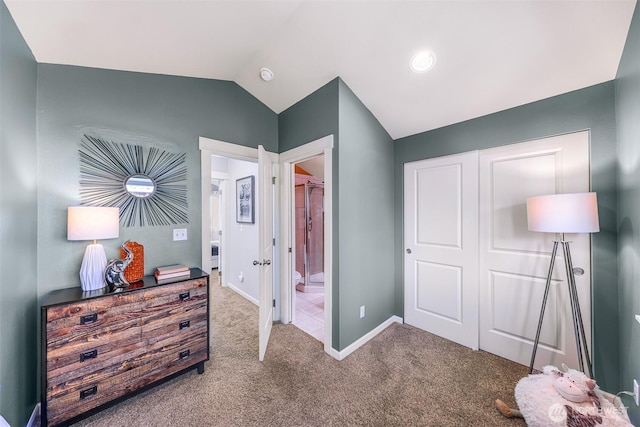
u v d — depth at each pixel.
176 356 1.82
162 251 2.09
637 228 1.34
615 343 1.65
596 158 1.73
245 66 2.24
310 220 4.25
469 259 2.35
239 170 3.79
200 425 1.48
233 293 3.87
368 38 1.78
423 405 1.64
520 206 2.08
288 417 1.54
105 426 1.47
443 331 2.52
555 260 1.92
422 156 2.66
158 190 2.08
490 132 2.22
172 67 2.04
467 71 1.89
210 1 1.41
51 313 1.37
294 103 2.63
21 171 1.39
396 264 2.88
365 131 2.45
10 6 1.22
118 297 1.58
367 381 1.87
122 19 1.43
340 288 2.16
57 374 1.38
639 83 1.27
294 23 1.71
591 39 1.49
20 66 1.38
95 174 1.81
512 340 2.12
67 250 1.69
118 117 1.91
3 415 1.20
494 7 1.46
